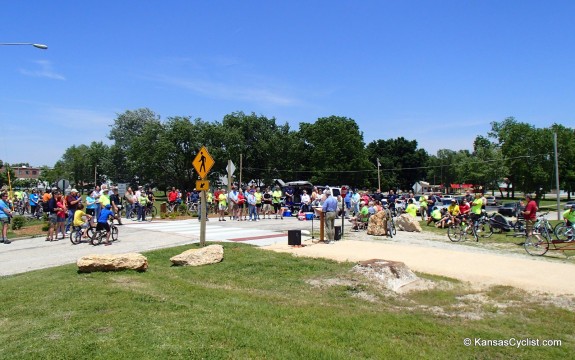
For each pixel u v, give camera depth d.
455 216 22.27
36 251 14.05
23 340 5.17
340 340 5.71
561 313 7.54
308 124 79.69
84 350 4.75
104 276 9.18
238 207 25.81
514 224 20.48
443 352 5.60
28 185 90.50
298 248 13.85
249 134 70.38
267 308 7.14
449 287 9.34
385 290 9.05
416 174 92.75
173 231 19.17
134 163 65.75
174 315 6.23
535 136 59.81
